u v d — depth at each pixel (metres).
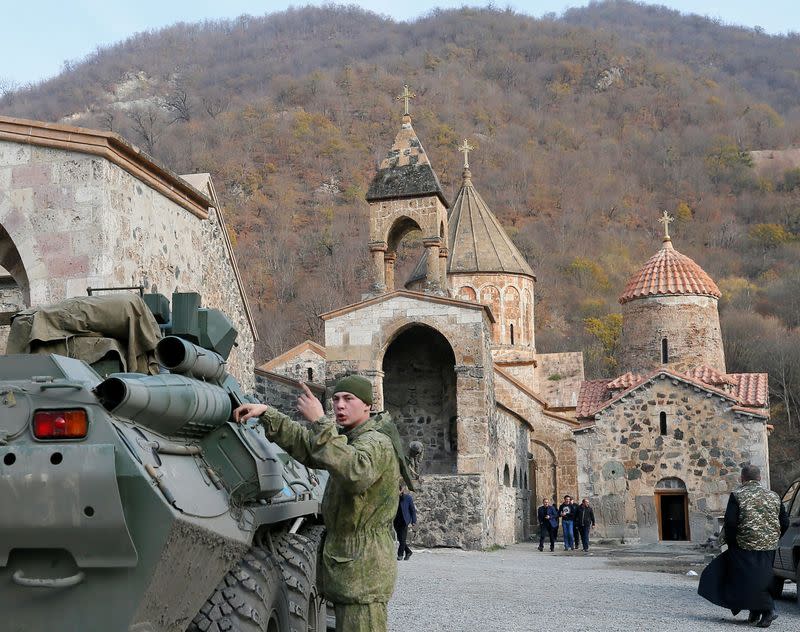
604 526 32.19
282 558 6.27
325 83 128.12
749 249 103.75
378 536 5.20
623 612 11.95
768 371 68.50
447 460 31.03
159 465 4.25
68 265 12.43
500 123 131.62
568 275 94.56
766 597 10.82
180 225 15.64
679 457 32.06
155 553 3.93
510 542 32.91
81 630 3.98
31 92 136.88
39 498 3.88
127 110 124.19
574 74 147.12
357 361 27.67
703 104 141.12
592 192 114.81
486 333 28.30
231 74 138.50
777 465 59.53
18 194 12.62
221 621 4.71
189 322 6.06
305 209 99.62
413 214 29.73
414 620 10.56
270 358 71.94
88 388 4.12
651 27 190.62
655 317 37.44
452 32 156.88
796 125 137.62
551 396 45.25
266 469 5.36
